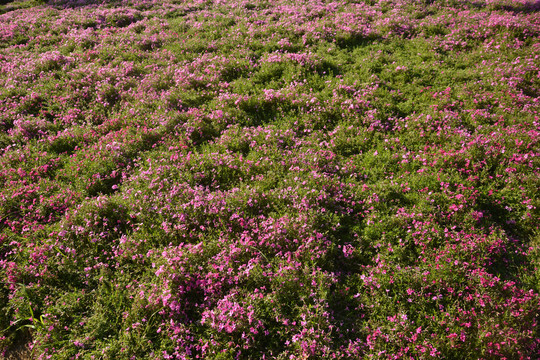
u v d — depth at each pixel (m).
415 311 4.96
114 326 4.91
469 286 5.12
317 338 4.54
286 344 4.59
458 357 4.43
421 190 6.82
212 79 11.35
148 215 6.46
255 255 5.73
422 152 7.81
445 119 8.65
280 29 14.93
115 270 5.84
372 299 5.15
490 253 5.59
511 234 6.21
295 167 7.48
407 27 14.34
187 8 20.20
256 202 6.65
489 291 4.96
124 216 6.62
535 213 6.23
